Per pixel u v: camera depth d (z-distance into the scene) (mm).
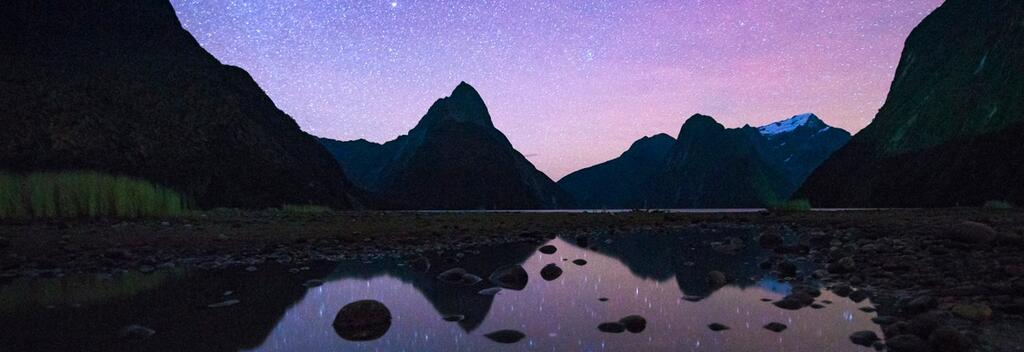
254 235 8898
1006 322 2924
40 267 5688
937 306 3332
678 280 4902
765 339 2814
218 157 34688
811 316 3352
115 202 12023
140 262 6109
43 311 3594
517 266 4996
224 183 33062
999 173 37438
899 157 53281
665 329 3064
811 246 7668
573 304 3834
